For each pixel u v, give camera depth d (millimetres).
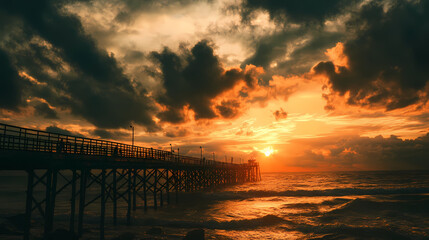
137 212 29578
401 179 102125
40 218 28609
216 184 63625
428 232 19859
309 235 20031
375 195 44438
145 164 25703
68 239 14523
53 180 14945
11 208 39344
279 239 19062
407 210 27984
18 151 11703
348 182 89250
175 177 37781
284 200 40656
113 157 19125
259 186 72625
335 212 27875
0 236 17328
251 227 22406
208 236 19891
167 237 18516
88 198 50062
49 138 13922
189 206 34812
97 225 23172
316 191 48375
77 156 15180
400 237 18859
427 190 48000
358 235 19516
